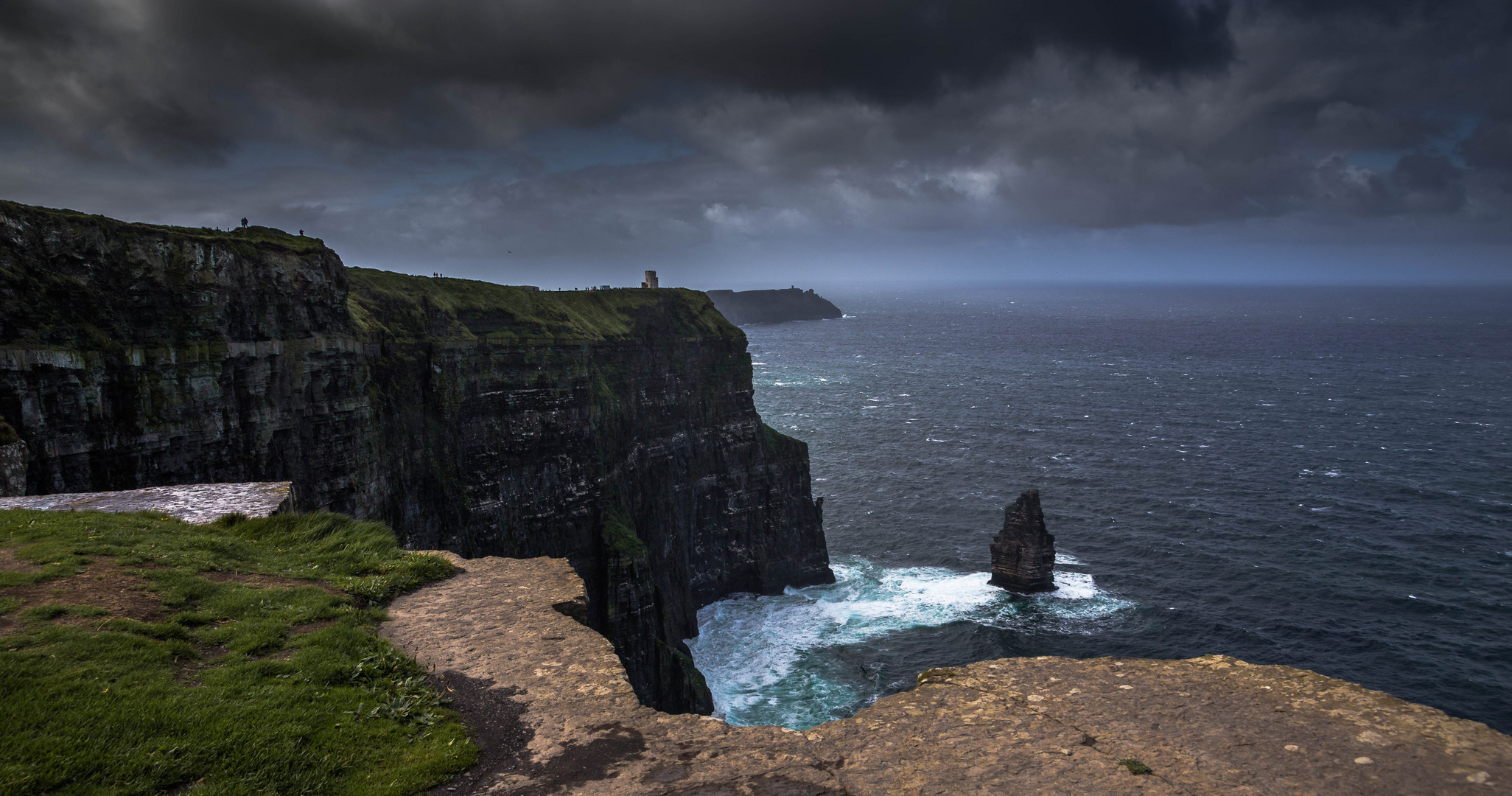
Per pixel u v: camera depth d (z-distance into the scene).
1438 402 199.75
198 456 37.69
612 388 80.31
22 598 13.70
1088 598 82.62
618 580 68.81
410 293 61.06
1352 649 71.19
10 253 31.05
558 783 9.86
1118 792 9.25
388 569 17.39
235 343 39.47
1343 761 9.59
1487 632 73.69
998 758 10.16
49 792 8.95
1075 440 159.25
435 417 58.28
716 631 82.12
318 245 46.59
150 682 11.38
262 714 10.95
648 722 11.32
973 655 72.12
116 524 18.39
